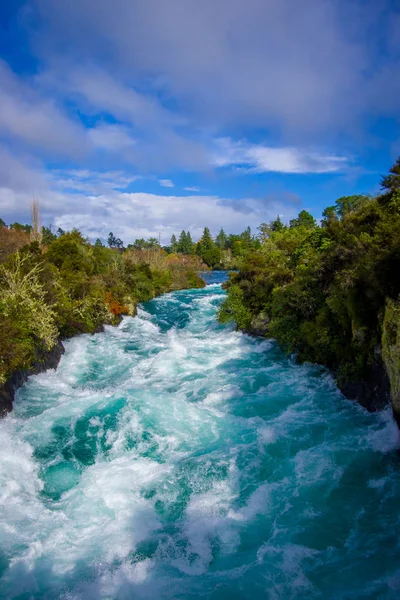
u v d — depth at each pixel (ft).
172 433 35.86
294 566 20.97
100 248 131.75
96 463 31.45
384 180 56.44
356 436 33.83
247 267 82.58
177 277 188.24
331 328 48.78
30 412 40.68
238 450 32.71
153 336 79.56
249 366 55.42
